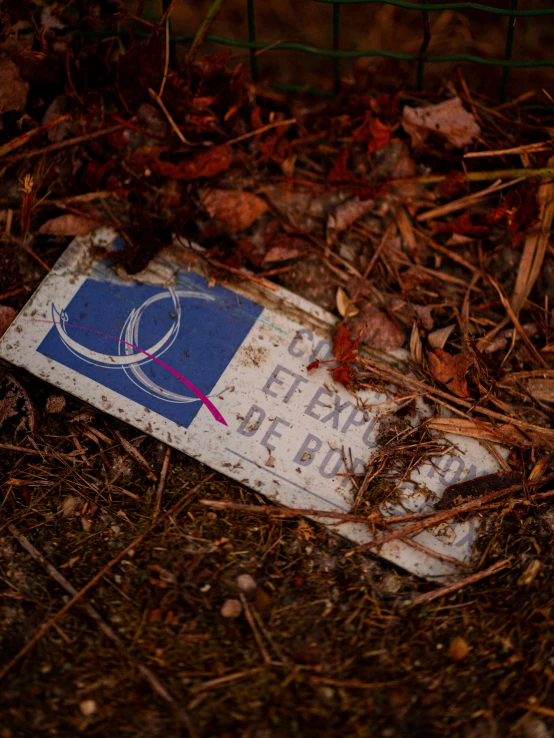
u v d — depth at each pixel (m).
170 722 0.47
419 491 0.53
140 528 0.51
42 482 0.53
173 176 0.57
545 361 0.56
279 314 0.56
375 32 0.66
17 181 0.57
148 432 0.53
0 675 0.48
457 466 0.53
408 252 0.58
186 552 0.51
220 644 0.49
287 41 0.60
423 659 0.49
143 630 0.49
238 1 0.66
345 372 0.54
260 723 0.47
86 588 0.50
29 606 0.50
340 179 0.58
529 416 0.55
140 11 0.56
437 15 0.65
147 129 0.58
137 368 0.54
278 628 0.49
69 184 0.57
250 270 0.57
